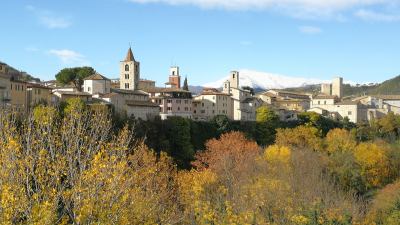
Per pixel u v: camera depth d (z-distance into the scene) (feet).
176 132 405.59
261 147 424.46
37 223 57.77
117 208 64.08
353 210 188.24
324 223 159.94
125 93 482.28
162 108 535.19
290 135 458.09
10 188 59.72
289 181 220.23
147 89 576.20
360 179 320.50
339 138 424.87
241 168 278.87
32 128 82.38
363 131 556.51
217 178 243.19
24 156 69.00
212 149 375.66
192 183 215.92
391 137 526.98
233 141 388.98
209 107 581.53
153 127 389.19
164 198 137.90
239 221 120.57
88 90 472.03
